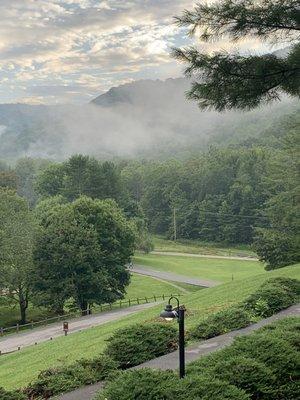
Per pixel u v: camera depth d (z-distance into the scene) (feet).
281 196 139.33
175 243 358.43
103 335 75.36
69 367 39.24
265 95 34.45
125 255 170.40
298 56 31.96
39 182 321.32
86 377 37.35
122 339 42.75
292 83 33.76
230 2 31.96
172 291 184.03
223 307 67.92
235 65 32.99
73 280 149.38
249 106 34.63
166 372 27.20
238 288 86.38
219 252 309.42
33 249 147.84
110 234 165.48
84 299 154.20
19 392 35.83
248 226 336.08
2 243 140.36
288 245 137.28
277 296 59.21
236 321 51.21
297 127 130.93
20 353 82.07
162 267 241.55
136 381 25.57
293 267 100.48
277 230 145.48
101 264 157.07
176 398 23.58
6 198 160.15
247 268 234.58
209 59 33.01
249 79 33.27
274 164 143.64
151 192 411.95
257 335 33.37
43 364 61.21
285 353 29.43
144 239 277.85
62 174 316.81
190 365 30.45
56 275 150.20
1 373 63.21
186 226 371.97
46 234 150.82
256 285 83.82
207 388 24.06
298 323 39.47
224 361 28.50
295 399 26.53
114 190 298.56
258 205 333.21
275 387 26.96
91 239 153.38
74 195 288.92
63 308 162.40
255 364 27.63
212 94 33.99
